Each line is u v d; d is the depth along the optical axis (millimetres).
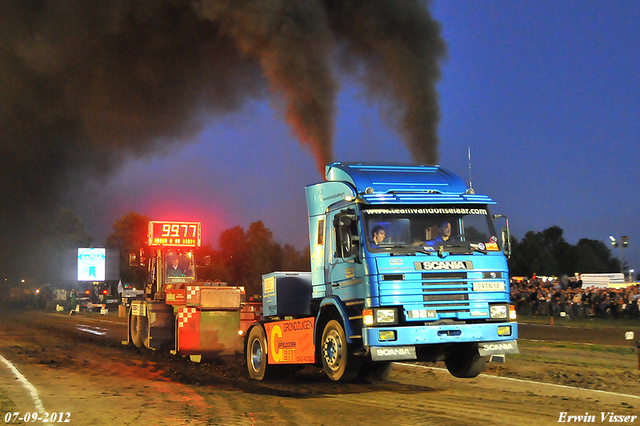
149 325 16203
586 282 33250
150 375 12062
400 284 8820
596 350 15703
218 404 8555
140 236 70000
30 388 9969
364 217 9180
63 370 12500
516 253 62500
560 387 10156
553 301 29016
